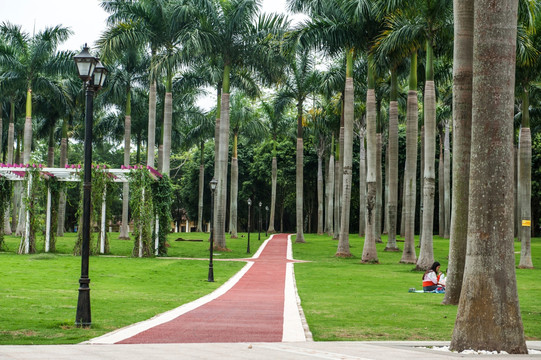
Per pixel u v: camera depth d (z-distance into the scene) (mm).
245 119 53844
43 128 53906
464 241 15656
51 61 42688
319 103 51156
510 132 9398
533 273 26906
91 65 11328
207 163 73875
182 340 9359
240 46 38281
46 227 34875
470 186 9539
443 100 45625
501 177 9273
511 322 9000
